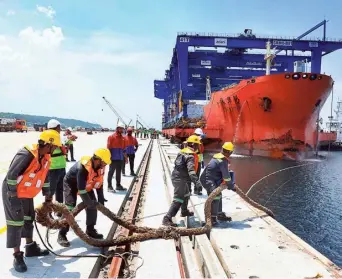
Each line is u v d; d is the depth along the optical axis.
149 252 5.52
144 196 10.03
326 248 7.65
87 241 4.99
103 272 4.72
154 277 4.66
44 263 4.62
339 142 47.94
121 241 5.28
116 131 9.83
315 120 26.89
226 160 6.62
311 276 4.34
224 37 41.09
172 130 41.56
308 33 43.97
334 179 16.86
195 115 49.66
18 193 4.44
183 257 5.62
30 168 4.39
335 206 11.36
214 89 53.16
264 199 12.51
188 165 6.09
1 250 5.04
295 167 21.41
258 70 51.12
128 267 4.84
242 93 26.81
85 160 5.20
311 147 27.11
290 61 47.75
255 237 5.84
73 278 4.17
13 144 28.14
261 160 24.52
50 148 4.48
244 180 16.56
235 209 7.90
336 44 42.06
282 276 4.33
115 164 9.84
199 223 6.71
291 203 11.80
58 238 5.39
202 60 47.06
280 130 25.66
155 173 14.75
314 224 9.37
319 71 41.88
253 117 26.64
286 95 24.20
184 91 41.50
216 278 4.18
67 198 5.62
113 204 8.16
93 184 5.42
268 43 29.28
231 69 50.97
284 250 5.23
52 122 6.47
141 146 33.00
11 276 4.18
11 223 4.24
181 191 6.32
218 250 5.24
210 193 6.49
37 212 4.86
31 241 4.82
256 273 4.42
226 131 31.11
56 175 6.70
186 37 40.81
